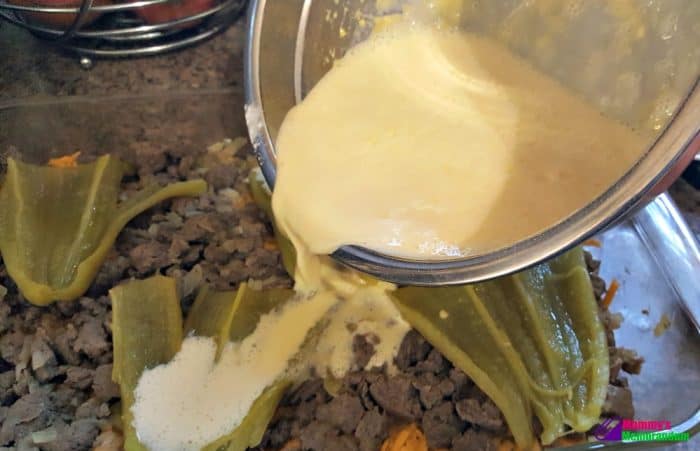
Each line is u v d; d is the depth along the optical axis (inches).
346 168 9.6
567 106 9.2
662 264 11.1
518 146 9.2
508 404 9.5
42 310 11.0
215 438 9.4
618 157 8.3
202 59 14.1
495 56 10.2
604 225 7.0
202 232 11.9
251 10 10.1
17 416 9.7
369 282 10.6
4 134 12.6
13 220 11.0
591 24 8.7
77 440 9.7
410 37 10.8
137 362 9.9
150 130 13.4
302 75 10.7
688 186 12.9
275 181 9.8
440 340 10.0
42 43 13.6
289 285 11.5
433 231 8.9
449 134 9.7
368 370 10.3
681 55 7.4
